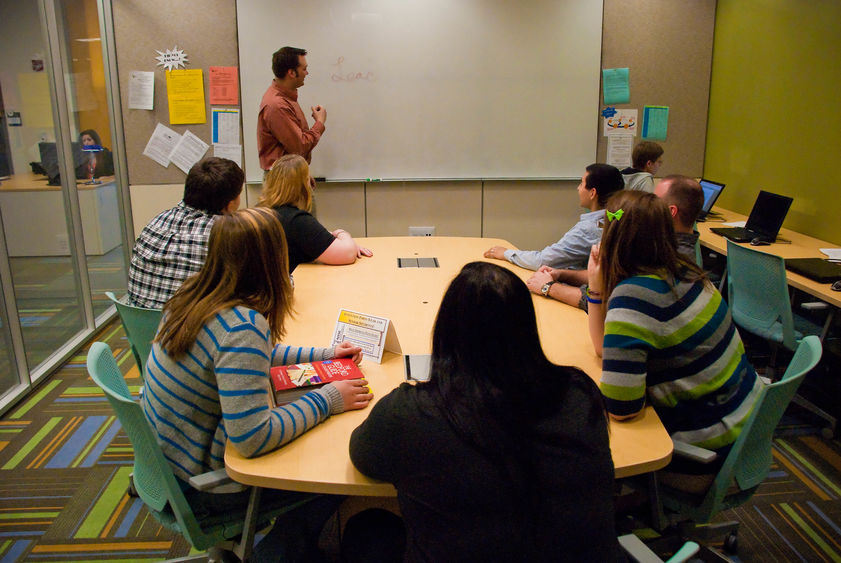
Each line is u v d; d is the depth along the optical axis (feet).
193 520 5.05
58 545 7.22
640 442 4.78
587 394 3.59
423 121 15.72
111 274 14.82
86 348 13.06
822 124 12.24
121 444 9.39
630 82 15.94
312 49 15.14
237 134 15.42
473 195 16.30
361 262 9.91
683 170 16.62
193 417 4.96
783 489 8.32
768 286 9.52
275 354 5.89
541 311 7.62
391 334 6.21
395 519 4.89
